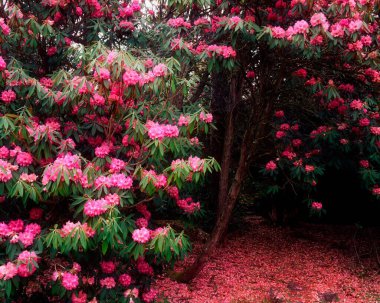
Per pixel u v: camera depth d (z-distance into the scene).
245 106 6.27
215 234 4.61
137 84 2.98
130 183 2.96
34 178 2.76
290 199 7.51
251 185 7.44
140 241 2.88
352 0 3.38
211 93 6.34
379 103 4.82
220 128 6.44
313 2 3.45
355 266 5.67
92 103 3.17
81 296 3.05
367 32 3.50
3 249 2.93
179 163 2.96
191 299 4.29
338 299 4.50
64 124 3.41
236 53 3.99
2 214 3.28
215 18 4.17
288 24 3.96
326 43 3.62
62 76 3.08
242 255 6.02
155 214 4.88
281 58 4.23
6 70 3.11
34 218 3.27
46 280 3.52
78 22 4.09
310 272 5.39
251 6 3.94
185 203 4.14
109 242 2.95
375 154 5.12
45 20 3.59
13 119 3.04
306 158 5.39
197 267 4.65
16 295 3.28
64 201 3.33
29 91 3.05
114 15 4.24
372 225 7.61
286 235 7.27
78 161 2.80
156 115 3.33
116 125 3.32
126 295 3.17
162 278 4.75
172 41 3.83
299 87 4.82
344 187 7.35
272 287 4.78
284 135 5.29
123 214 3.27
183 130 3.24
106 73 2.90
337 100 4.76
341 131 5.05
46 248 3.15
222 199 6.03
